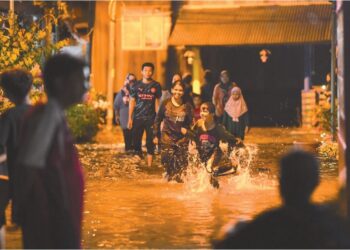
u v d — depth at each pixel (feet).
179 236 60.75
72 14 177.47
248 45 181.98
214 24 186.09
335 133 123.54
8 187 52.24
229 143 89.51
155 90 113.70
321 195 78.69
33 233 37.29
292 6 184.34
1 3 138.41
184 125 92.32
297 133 165.48
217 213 70.59
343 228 30.42
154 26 190.80
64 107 37.50
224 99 134.00
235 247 30.48
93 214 70.59
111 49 184.14
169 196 81.00
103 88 191.93
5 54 89.15
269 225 30.32
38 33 92.38
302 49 193.26
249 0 187.01
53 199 37.06
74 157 37.91
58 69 37.14
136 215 70.03
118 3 191.93
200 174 87.35
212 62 193.26
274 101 195.72
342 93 58.49
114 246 57.36
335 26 130.72
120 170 103.96
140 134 115.55
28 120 36.96
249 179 93.40
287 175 30.40
